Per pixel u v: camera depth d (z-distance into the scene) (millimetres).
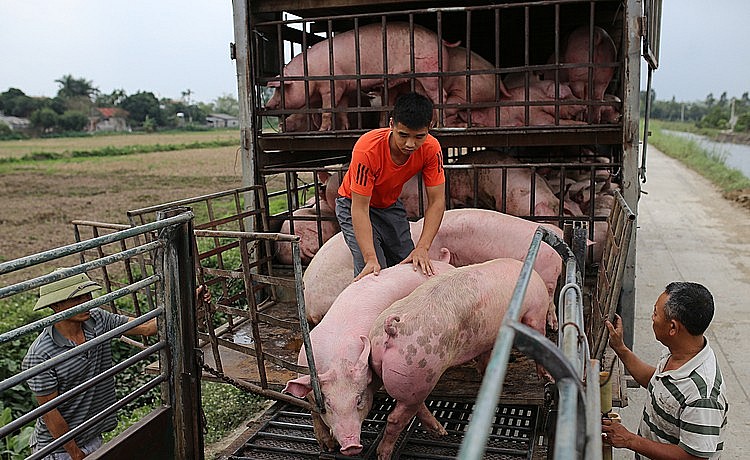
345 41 5371
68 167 36969
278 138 5199
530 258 1981
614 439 2771
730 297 8227
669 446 2713
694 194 19453
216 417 5562
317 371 3006
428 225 3617
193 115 94188
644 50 4602
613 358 3639
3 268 2227
